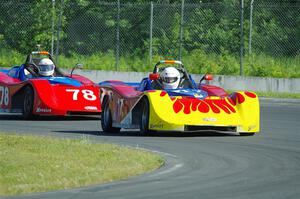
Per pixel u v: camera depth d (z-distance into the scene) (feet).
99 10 342.64
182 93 159.94
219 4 319.06
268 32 317.83
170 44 323.78
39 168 102.58
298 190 91.15
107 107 166.50
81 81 199.00
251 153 126.52
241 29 288.30
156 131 156.46
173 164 112.68
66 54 332.19
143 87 168.14
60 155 114.11
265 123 187.21
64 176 97.55
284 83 279.90
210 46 318.04
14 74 205.57
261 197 86.07
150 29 306.55
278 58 315.17
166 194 87.71
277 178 100.01
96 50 338.95
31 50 336.90
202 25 320.91
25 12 338.13
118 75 295.69
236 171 106.22
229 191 89.92
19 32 338.13
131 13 340.18
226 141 144.05
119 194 87.71
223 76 283.79
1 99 199.21
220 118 149.79
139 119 157.38
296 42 317.42
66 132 160.86
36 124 178.50
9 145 124.26
